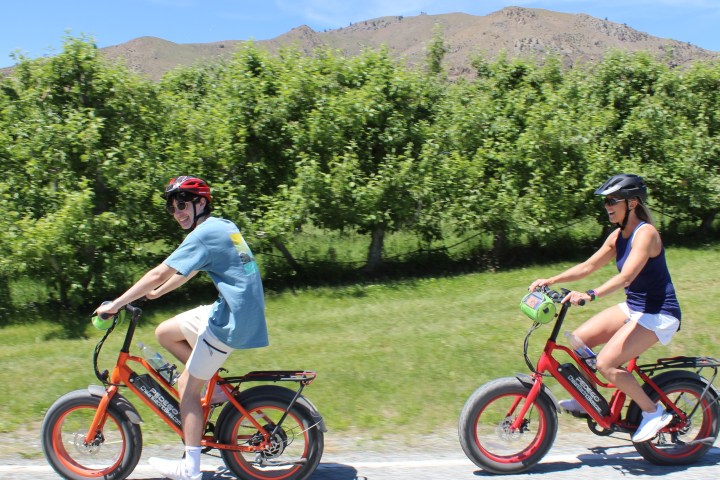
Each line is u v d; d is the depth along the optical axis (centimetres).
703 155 1302
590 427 500
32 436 552
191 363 437
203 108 1116
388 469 492
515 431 480
